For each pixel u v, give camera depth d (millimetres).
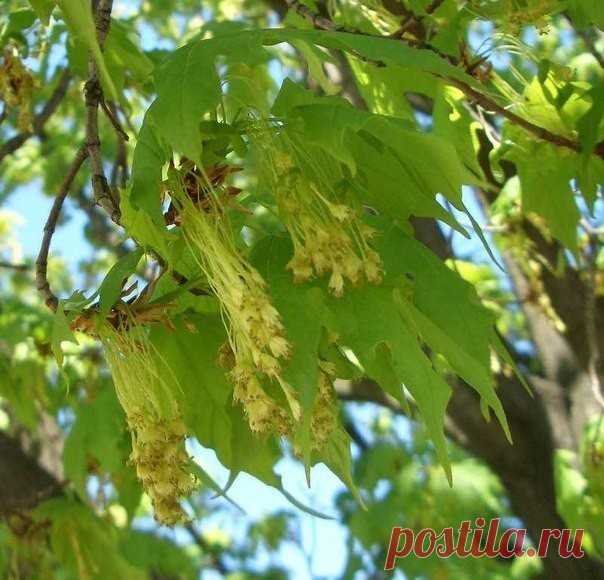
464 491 1230
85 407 822
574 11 683
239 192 579
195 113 549
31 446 1124
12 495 1073
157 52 928
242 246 609
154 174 555
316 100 579
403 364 561
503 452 1067
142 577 924
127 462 587
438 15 742
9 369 978
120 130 651
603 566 1067
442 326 576
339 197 580
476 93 672
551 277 971
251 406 561
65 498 896
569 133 712
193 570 1262
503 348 589
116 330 586
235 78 592
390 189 589
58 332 567
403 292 576
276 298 566
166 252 563
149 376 594
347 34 570
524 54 701
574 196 730
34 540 912
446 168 568
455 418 1063
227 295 563
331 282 564
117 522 1017
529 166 720
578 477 951
